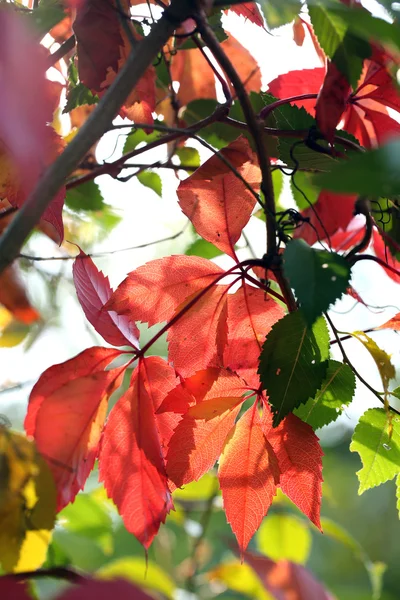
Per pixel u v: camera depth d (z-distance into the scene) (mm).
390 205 863
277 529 1033
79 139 715
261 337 804
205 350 797
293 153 835
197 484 998
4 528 704
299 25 885
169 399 777
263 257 791
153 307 796
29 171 714
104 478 769
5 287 927
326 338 773
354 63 775
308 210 912
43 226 910
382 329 817
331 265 725
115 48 808
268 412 788
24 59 697
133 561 880
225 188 802
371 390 799
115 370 778
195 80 955
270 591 852
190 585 955
